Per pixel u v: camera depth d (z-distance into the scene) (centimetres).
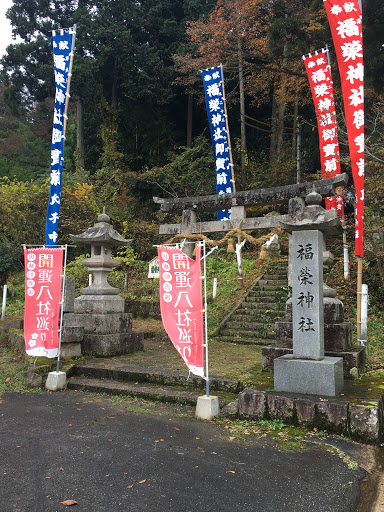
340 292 1038
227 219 1042
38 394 610
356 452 404
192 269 521
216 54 1838
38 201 1777
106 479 338
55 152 976
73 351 748
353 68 689
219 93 1143
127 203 2045
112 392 612
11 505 298
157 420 493
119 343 803
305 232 526
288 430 457
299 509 297
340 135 1072
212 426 474
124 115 2323
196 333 516
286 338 629
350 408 443
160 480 337
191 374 621
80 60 1992
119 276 1566
